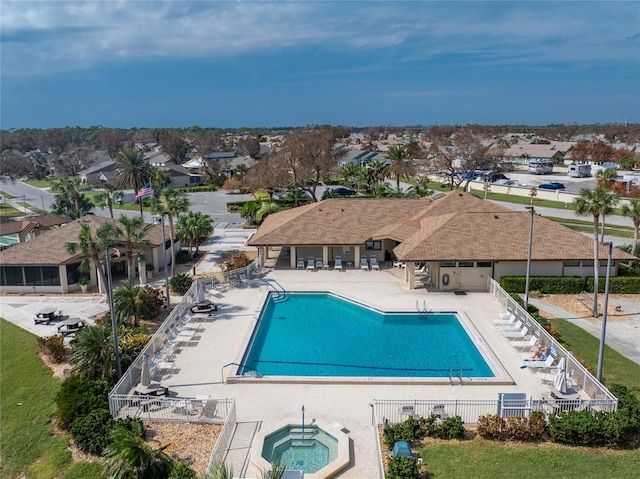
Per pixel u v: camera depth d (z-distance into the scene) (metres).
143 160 92.25
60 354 31.34
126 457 18.41
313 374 29.08
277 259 53.34
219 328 35.22
